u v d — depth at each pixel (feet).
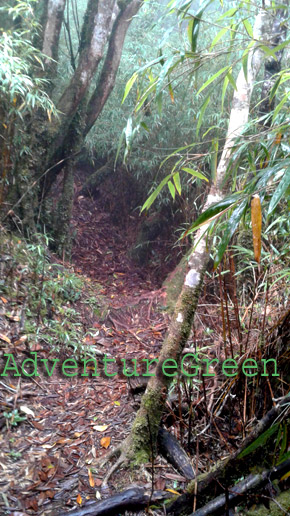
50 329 12.02
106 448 8.55
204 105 6.18
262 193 4.57
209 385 9.27
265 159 6.22
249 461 6.50
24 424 9.15
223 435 8.26
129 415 9.62
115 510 6.88
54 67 15.84
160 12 21.58
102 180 23.89
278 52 12.56
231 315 9.95
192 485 6.85
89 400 10.23
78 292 14.55
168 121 19.62
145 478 7.61
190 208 18.44
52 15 15.35
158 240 21.35
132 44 21.22
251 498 6.39
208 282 11.85
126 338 13.50
